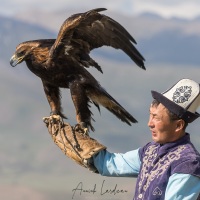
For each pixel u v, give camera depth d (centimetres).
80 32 1453
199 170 1039
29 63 1472
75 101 1437
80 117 1430
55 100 1453
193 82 1064
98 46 1473
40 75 1472
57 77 1449
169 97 1062
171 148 1062
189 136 1070
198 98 1060
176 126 1059
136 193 1077
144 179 1068
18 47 1472
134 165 1122
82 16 1412
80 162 1164
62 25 1423
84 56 1472
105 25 1449
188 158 1045
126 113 1465
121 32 1446
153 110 1065
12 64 1470
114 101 1459
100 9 1418
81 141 1171
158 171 1056
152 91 1068
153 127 1068
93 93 1455
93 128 1442
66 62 1451
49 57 1449
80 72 1458
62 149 1191
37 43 1473
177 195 1037
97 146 1155
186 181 1036
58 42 1437
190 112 1056
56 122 1214
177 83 1069
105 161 1145
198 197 1041
